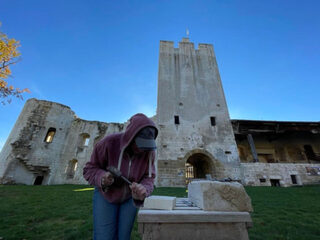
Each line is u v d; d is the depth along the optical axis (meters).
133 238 2.59
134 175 1.38
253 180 12.05
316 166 12.81
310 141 18.52
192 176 15.55
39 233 2.85
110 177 1.19
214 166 12.41
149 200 1.76
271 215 3.87
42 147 15.56
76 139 17.89
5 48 8.91
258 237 2.58
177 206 1.97
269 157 18.33
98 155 1.40
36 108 16.50
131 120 1.45
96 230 1.22
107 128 19.25
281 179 12.18
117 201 1.31
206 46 18.62
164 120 13.81
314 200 5.75
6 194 7.09
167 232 1.45
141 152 1.42
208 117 14.48
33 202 5.47
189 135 13.41
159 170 11.86
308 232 2.81
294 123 14.42
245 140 18.50
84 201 5.65
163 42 17.84
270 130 14.79
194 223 1.50
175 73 16.27
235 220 1.52
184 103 14.88
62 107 18.08
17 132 15.16
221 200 1.68
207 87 16.03
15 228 3.06
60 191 8.42
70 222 3.43
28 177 14.23
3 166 13.68
